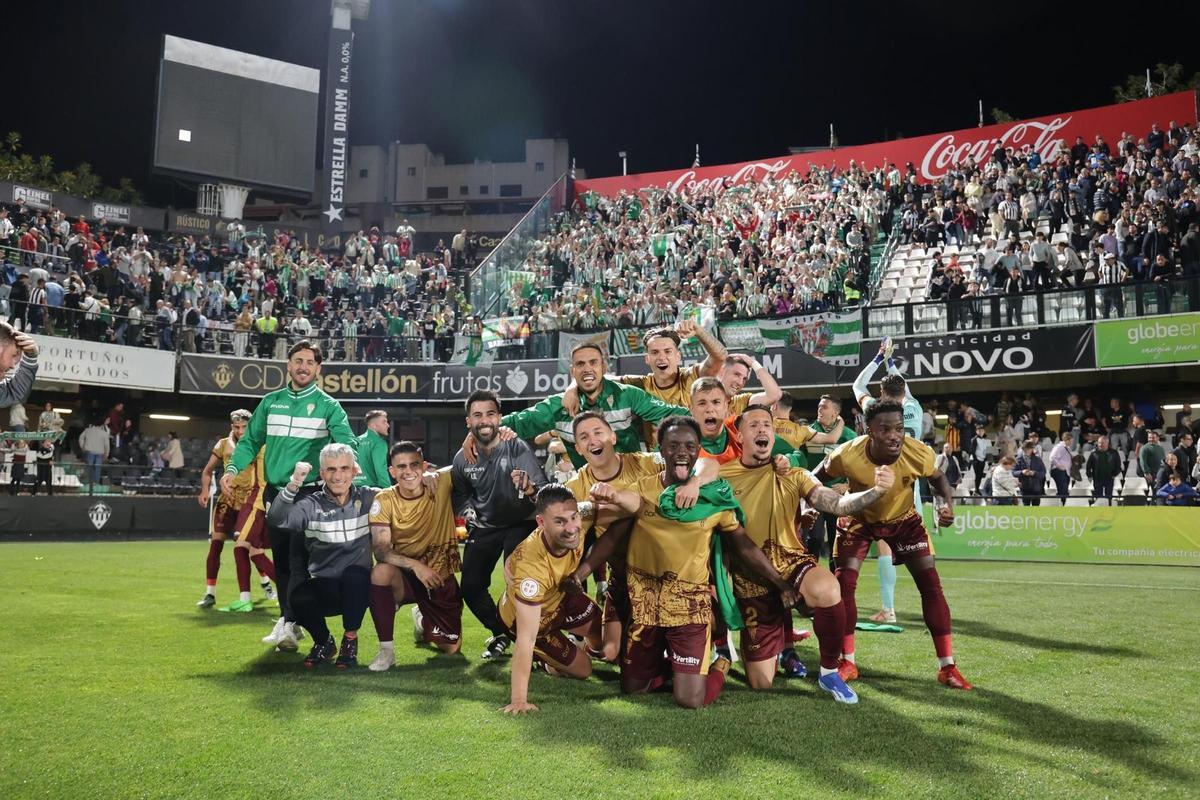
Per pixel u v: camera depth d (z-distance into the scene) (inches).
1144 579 403.5
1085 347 608.1
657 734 134.8
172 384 805.9
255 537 290.5
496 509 206.5
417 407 941.8
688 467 159.6
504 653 211.3
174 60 1129.4
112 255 897.5
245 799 106.1
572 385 223.0
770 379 217.0
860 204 895.7
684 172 1061.1
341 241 1199.6
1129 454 636.1
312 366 246.4
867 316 671.1
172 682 173.2
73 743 129.2
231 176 1150.3
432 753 124.3
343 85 1221.7
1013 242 694.5
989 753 124.6
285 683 173.5
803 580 165.8
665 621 159.9
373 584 194.9
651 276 894.4
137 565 442.0
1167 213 666.2
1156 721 142.6
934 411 800.9
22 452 717.3
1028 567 482.9
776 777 113.9
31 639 223.0
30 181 1363.2
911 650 211.3
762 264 824.9
